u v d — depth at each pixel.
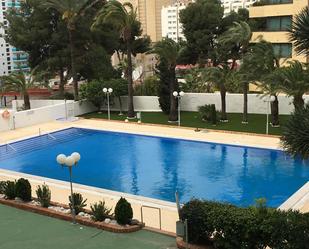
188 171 23.89
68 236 13.97
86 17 46.62
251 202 19.17
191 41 53.66
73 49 42.06
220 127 32.25
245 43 33.56
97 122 36.88
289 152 9.77
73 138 32.78
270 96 28.86
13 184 17.52
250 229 11.16
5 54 89.12
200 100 38.25
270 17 44.25
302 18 9.63
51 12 46.81
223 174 23.14
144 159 26.62
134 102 41.06
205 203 12.51
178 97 33.91
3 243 13.67
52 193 20.22
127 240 13.48
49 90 53.09
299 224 10.79
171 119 35.19
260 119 34.09
